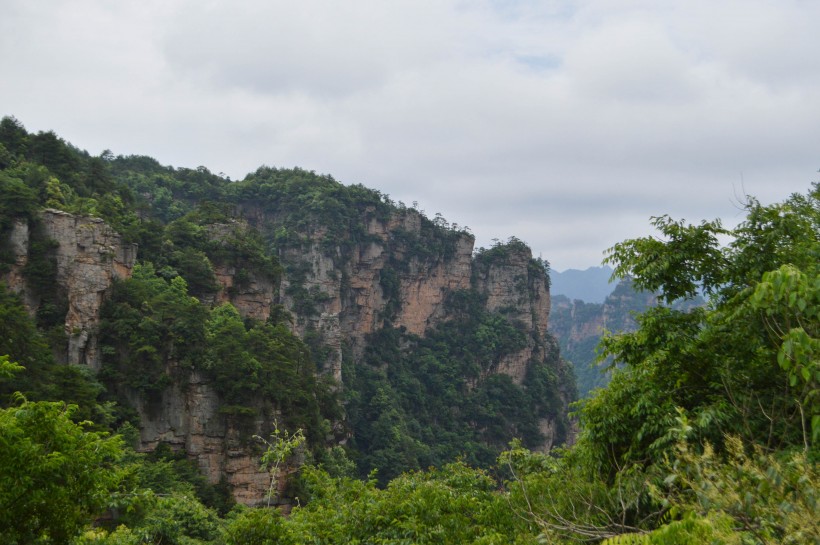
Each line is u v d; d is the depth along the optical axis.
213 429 59.16
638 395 14.91
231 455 58.06
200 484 54.59
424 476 21.47
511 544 14.54
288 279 133.62
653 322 15.80
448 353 154.50
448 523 16.83
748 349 13.81
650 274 15.80
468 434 139.12
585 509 13.42
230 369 60.19
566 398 172.12
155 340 59.00
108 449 15.99
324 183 153.50
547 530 11.16
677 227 16.14
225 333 65.81
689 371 14.91
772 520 7.86
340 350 121.44
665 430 13.38
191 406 59.06
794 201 17.42
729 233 15.75
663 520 11.81
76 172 78.25
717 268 15.85
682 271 16.09
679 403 14.42
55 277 57.66
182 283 69.31
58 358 54.75
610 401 15.70
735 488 8.38
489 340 157.25
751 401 12.03
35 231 57.84
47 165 73.81
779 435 12.05
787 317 9.78
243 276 81.94
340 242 141.25
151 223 75.94
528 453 19.41
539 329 172.12
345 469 74.50
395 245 156.38
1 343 44.91
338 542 17.06
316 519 18.17
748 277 14.66
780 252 14.24
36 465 13.57
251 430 58.94
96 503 15.81
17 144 74.12
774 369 12.94
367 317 146.50
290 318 93.50
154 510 32.78
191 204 144.50
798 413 11.88
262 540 17.44
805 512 7.49
